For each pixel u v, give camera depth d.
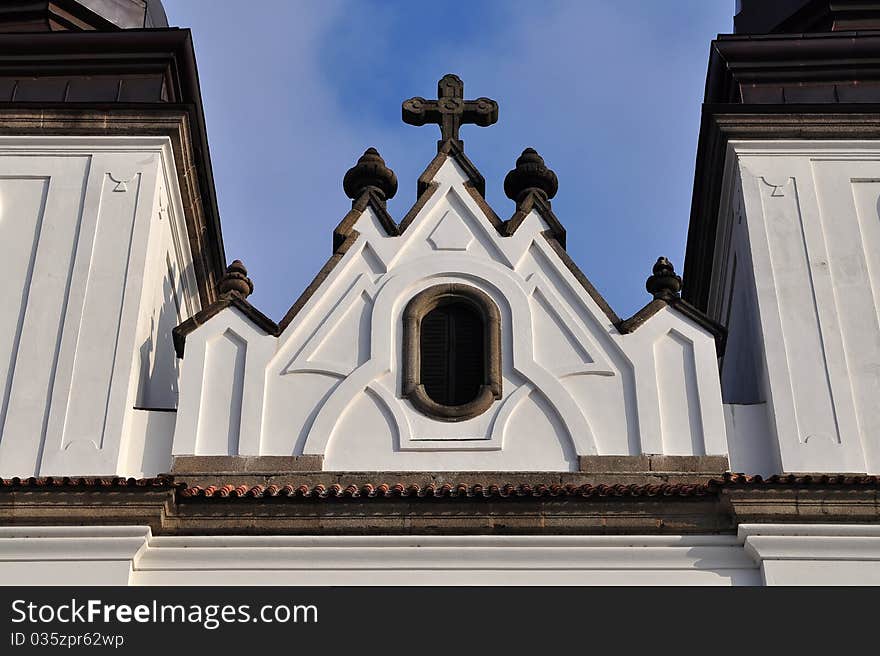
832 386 20.92
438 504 19.23
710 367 21.11
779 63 24.50
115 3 26.41
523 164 23.44
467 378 21.31
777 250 22.36
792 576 18.73
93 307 21.70
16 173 23.27
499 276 22.09
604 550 19.06
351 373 21.05
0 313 21.70
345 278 22.09
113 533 19.02
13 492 19.19
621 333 21.42
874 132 23.55
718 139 23.72
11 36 24.58
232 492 19.30
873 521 19.08
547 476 20.09
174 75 24.73
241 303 21.58
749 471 20.62
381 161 23.44
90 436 20.44
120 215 22.73
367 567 18.97
